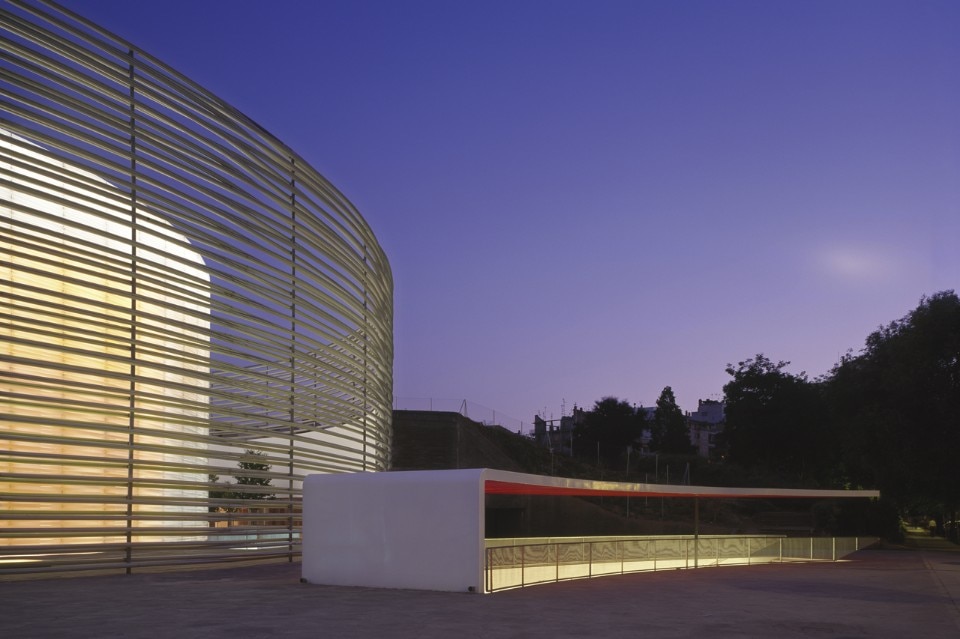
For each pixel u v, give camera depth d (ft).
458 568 41.68
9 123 39.42
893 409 126.62
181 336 47.73
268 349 55.16
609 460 239.91
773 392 222.69
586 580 54.24
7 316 38.58
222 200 50.98
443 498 42.47
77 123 42.65
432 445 157.38
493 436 182.70
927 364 123.85
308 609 33.12
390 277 84.99
